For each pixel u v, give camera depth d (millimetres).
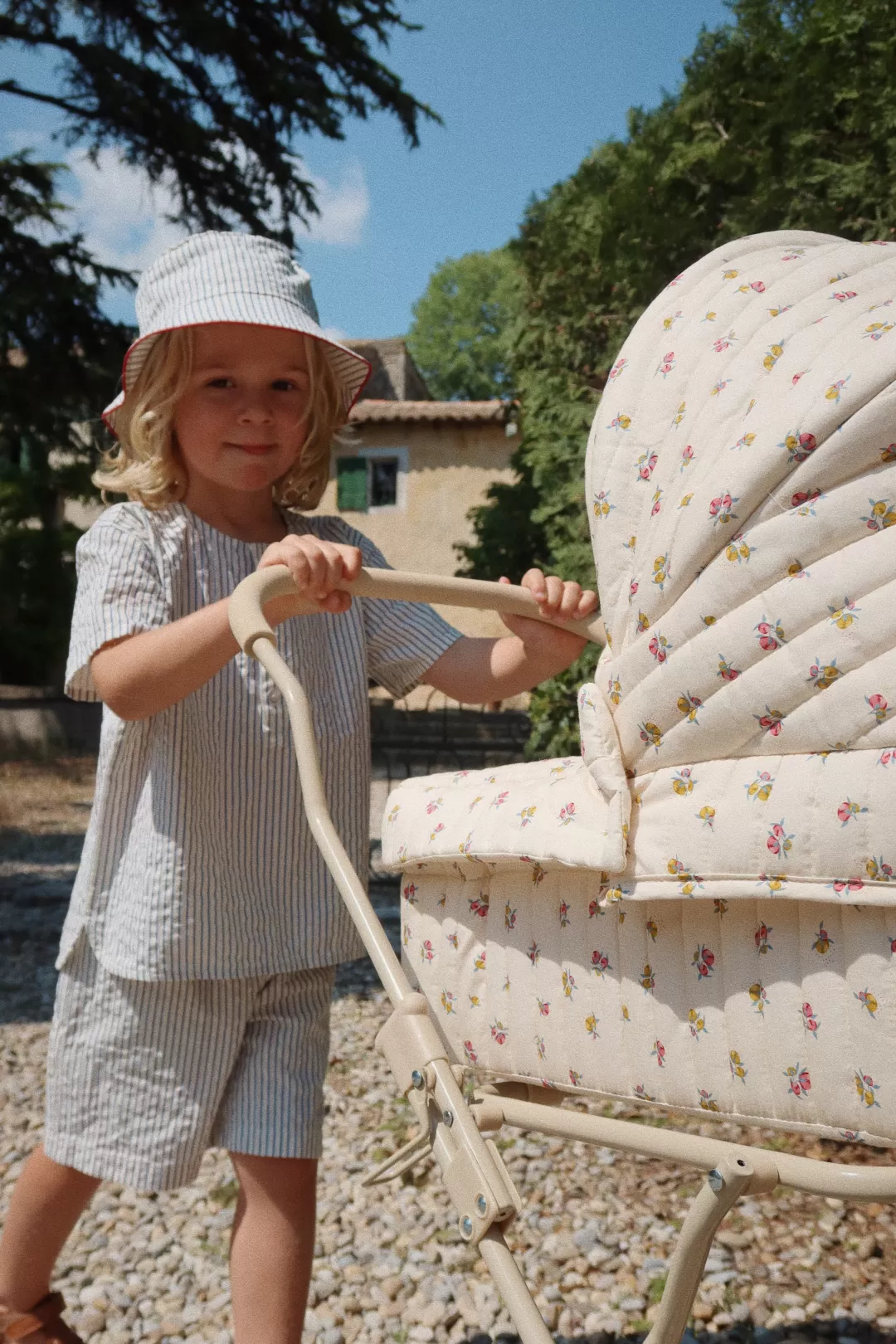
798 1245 2117
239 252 1691
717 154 5098
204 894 1546
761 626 1019
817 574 999
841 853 929
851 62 4480
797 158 4566
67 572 12758
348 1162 2588
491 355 39625
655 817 1075
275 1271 1499
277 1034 1606
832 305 1126
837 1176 783
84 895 1602
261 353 1656
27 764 11438
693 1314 1896
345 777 1673
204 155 10211
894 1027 913
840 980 948
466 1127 881
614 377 1253
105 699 1469
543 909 1205
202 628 1409
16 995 4109
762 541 1031
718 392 1128
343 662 1696
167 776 1553
